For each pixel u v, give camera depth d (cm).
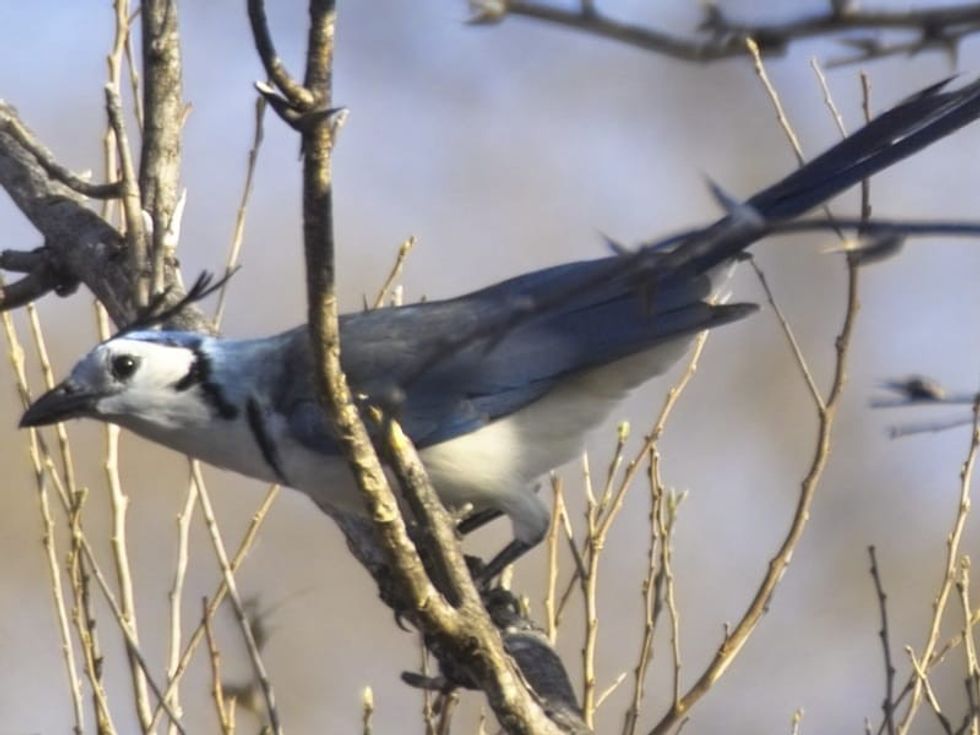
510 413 1153
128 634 954
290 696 1706
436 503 876
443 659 966
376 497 850
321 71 741
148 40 1239
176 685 982
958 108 1049
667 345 1177
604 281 605
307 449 1093
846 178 1069
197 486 1016
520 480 1167
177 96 1251
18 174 1273
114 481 1007
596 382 1176
